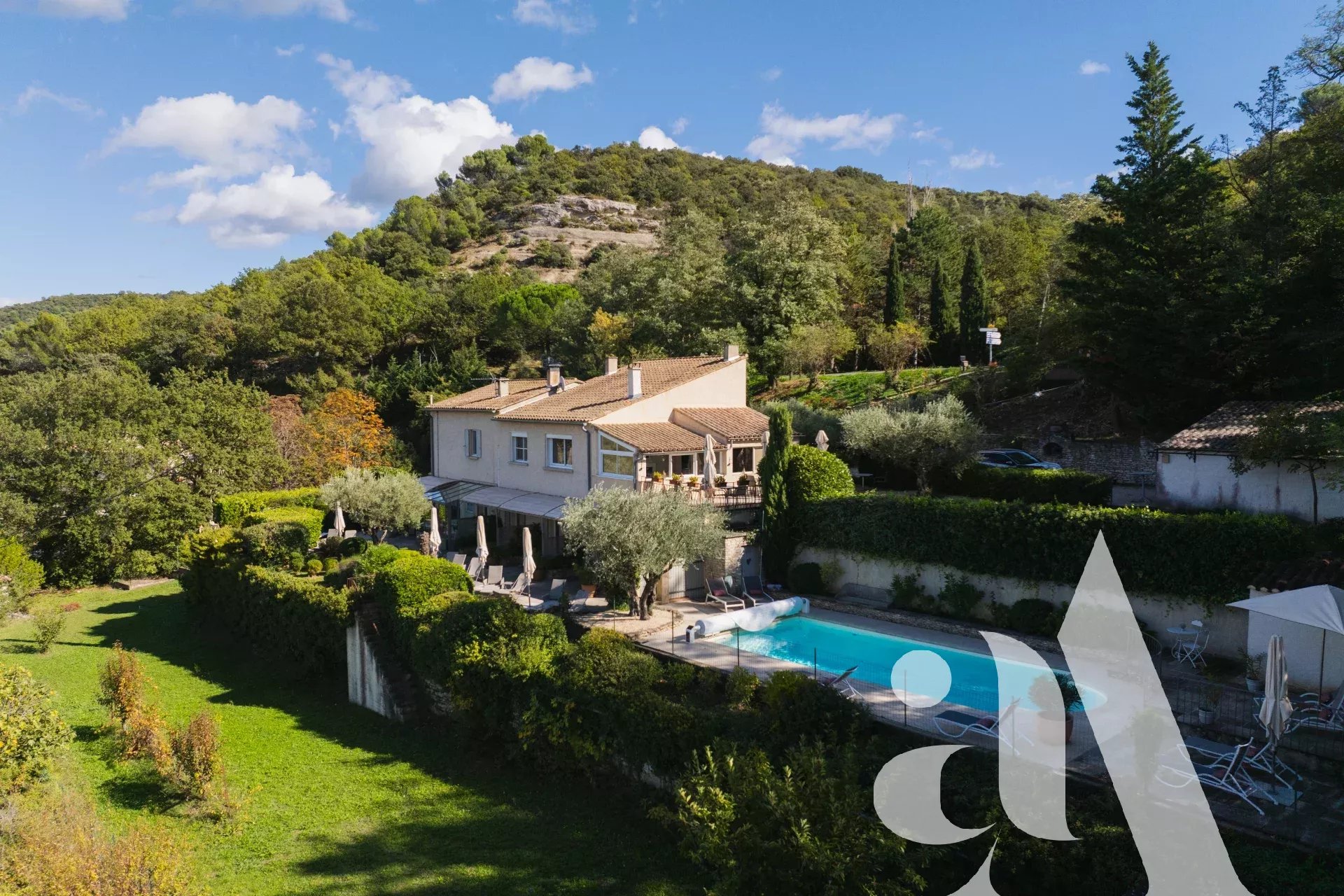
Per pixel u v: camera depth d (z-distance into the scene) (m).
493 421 39.59
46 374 44.03
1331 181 27.02
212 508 44.19
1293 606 14.17
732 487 31.28
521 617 19.89
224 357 90.44
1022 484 32.34
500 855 14.58
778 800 10.52
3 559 36.47
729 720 15.13
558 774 17.58
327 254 145.88
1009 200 148.25
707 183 181.62
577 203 169.62
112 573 42.03
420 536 33.16
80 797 15.98
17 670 18.06
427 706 21.86
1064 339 42.56
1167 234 33.00
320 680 26.19
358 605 24.42
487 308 99.69
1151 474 33.28
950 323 64.69
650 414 33.69
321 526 37.25
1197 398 32.28
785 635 23.95
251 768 19.20
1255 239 28.98
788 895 10.12
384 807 16.84
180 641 31.92
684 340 63.59
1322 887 9.37
